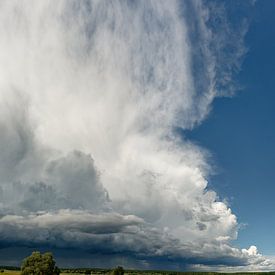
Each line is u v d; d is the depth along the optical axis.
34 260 157.75
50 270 157.00
